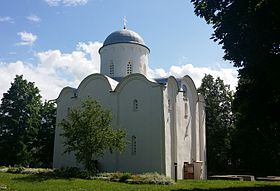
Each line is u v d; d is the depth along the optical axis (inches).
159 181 1083.3
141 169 1439.5
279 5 811.4
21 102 2132.1
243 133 1932.8
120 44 1750.7
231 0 933.2
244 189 978.7
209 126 2317.9
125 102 1535.4
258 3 831.1
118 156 1498.5
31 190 827.4
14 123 2078.0
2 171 1387.8
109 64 1761.8
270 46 887.7
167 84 1499.8
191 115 1697.8
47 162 2181.3
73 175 1205.7
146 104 1477.6
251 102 1013.2
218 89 2434.8
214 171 2267.5
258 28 856.3
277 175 2059.5
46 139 2201.0
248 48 895.7
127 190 859.4
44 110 2274.9
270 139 1847.9
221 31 930.7
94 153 1299.2
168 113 1475.1
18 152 2043.6
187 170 1547.7
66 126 1300.4
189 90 1717.5
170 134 1475.1
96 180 1114.7
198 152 1704.0
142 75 1501.0
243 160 2175.2
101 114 1298.0
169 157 1433.3
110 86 1573.6
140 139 1467.8
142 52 1785.2
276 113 1008.2
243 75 978.7
